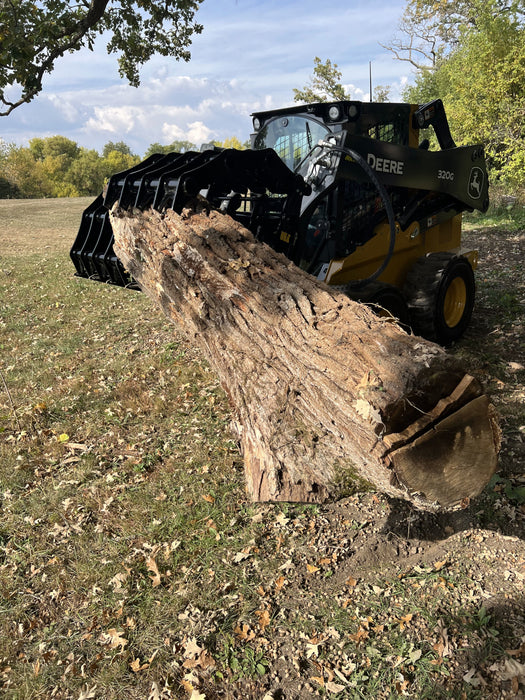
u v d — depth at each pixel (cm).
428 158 565
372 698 235
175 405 517
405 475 229
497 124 1452
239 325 334
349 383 241
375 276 482
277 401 291
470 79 1526
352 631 268
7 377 632
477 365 520
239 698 241
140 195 510
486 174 682
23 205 3250
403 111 551
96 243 618
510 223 1337
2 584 317
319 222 496
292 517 354
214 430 465
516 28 1395
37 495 401
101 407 532
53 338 770
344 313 293
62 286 1088
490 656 244
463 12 2698
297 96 3222
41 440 480
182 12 812
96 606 296
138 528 354
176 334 732
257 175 472
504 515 329
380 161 506
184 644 267
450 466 238
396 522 341
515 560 297
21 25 554
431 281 552
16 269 1284
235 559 318
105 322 831
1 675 262
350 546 325
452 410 237
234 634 272
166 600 295
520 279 830
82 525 364
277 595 294
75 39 614
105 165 9750
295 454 278
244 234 409
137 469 420
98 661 264
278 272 360
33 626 288
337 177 464
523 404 436
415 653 250
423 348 238
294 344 288
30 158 8712
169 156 550
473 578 290
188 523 352
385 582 296
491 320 661
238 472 402
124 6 791
